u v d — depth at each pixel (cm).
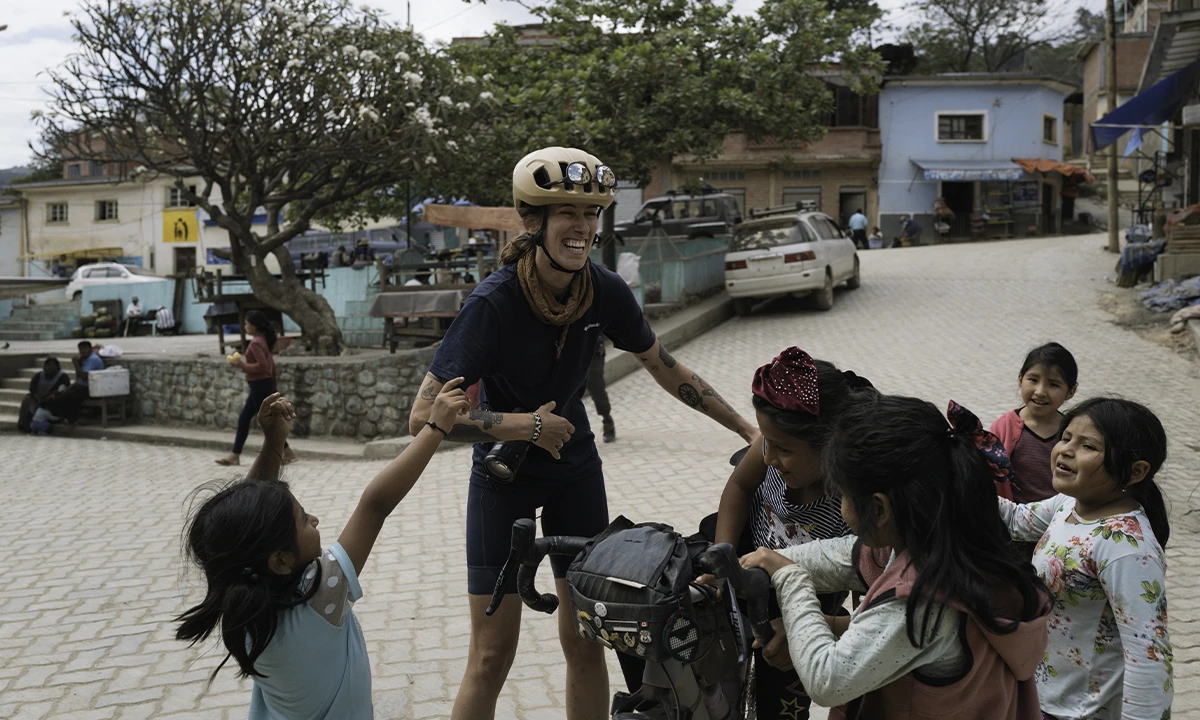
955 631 175
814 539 238
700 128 1423
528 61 1504
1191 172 1714
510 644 295
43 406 1333
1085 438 240
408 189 1435
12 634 526
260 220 3109
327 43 1126
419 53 1193
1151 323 1243
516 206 269
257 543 202
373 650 476
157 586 605
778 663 212
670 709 215
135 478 986
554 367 283
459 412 227
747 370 1189
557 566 302
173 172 1201
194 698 434
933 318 1411
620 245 1573
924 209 3234
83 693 443
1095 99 3422
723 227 1942
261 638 202
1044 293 1537
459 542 652
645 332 298
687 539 219
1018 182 3219
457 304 1150
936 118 3200
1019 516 282
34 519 810
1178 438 770
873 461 178
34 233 3925
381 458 1005
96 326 2409
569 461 295
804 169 3216
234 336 2039
